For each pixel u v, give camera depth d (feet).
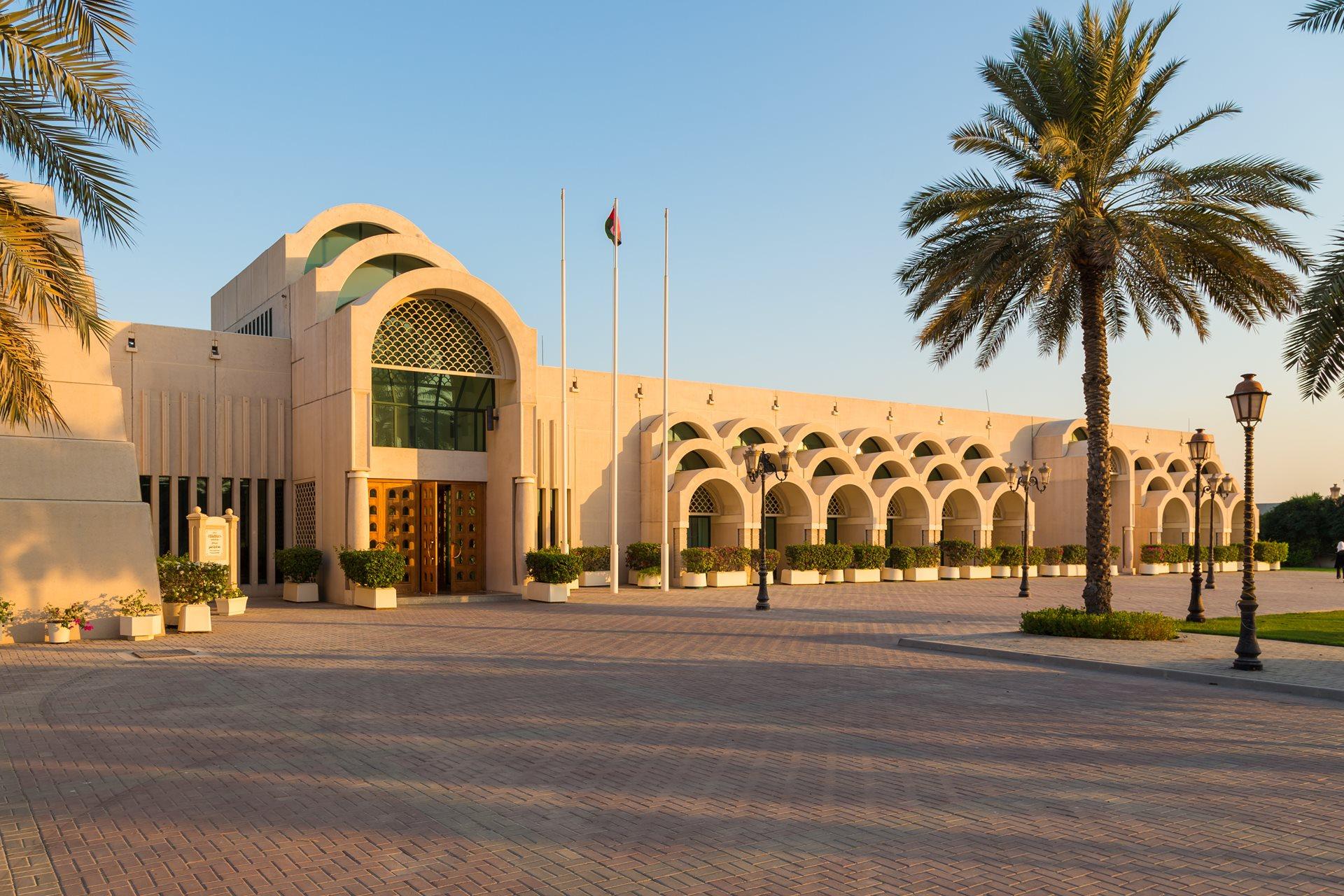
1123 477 137.39
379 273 87.35
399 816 21.98
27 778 25.20
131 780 25.05
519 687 38.93
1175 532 148.87
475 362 85.35
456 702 35.58
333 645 51.72
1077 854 19.52
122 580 55.77
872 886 17.76
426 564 83.76
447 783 24.71
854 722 32.32
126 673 42.50
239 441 83.05
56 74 30.81
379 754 27.71
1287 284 53.88
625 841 20.26
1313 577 135.85
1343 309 34.37
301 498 84.38
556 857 19.30
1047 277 51.67
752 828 21.07
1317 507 179.52
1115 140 57.00
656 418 106.42
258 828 21.13
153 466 78.54
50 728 31.19
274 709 34.24
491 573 86.17
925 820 21.63
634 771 25.79
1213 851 19.71
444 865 18.84
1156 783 24.81
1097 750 28.53
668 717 33.06
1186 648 49.88
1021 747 28.86
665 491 99.35
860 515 117.08
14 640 52.13
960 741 29.55
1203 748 28.91
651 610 73.20
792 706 35.27
